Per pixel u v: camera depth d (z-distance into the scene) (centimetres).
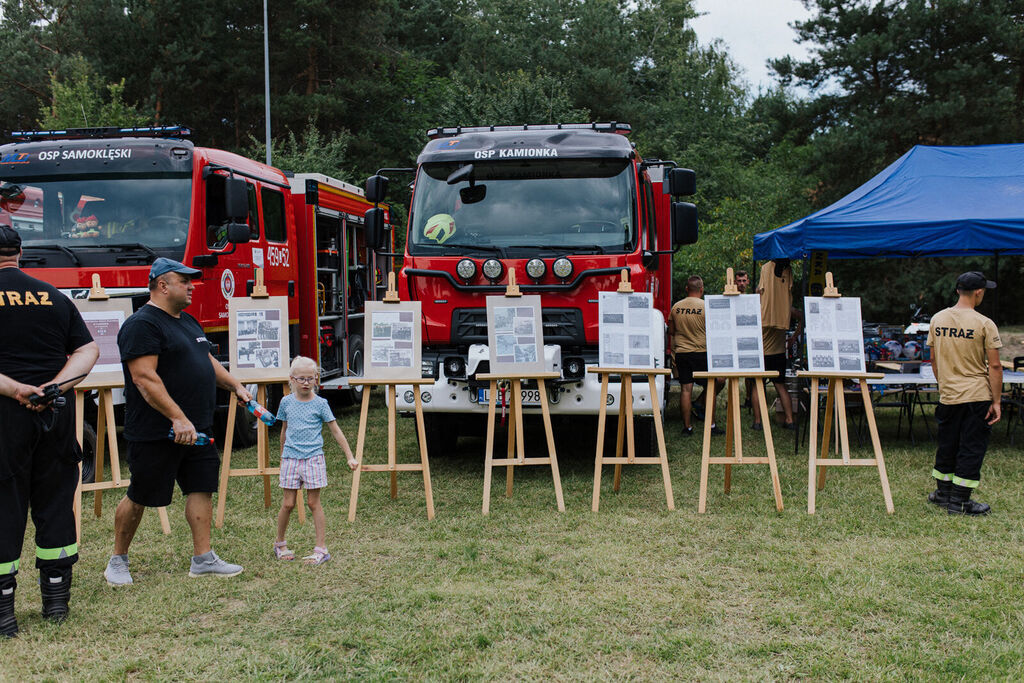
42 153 793
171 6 2692
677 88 3688
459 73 3125
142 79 2728
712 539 546
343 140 2709
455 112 2548
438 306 717
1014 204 852
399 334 628
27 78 2856
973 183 915
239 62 2775
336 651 388
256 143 2569
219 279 820
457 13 3862
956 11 2327
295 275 1003
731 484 698
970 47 2336
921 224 824
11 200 779
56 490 427
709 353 632
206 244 799
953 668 358
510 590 457
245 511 636
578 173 727
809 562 495
